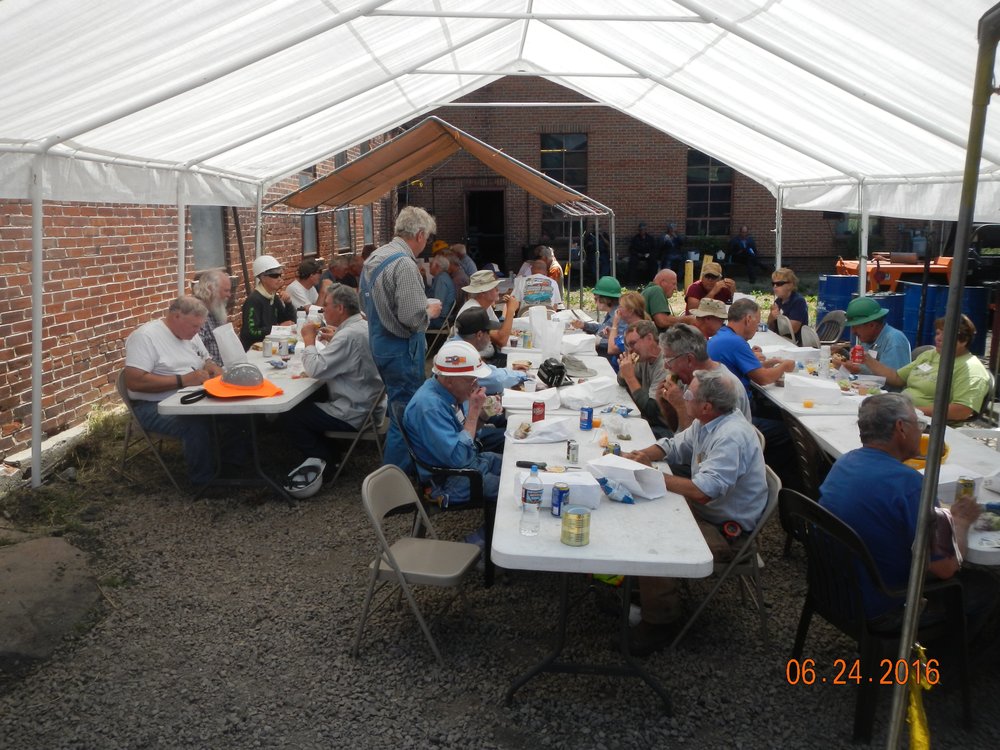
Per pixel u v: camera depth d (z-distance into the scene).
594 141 21.81
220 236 9.95
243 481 5.52
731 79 6.00
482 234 22.64
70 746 3.00
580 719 3.12
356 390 5.80
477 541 4.34
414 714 3.17
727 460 3.45
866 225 7.71
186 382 5.52
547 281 10.45
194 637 3.78
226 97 5.39
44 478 5.71
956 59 3.75
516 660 3.56
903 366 5.86
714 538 3.61
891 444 3.09
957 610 2.97
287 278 12.74
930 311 10.71
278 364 6.26
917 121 4.75
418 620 3.49
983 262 12.50
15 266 5.92
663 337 4.38
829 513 2.99
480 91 21.53
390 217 20.61
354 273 11.66
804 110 5.97
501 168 10.54
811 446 4.29
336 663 3.55
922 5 3.34
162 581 4.34
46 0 2.87
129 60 3.90
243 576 4.41
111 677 3.45
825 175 8.54
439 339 11.70
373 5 4.42
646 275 21.81
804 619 3.34
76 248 6.73
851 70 4.54
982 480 3.36
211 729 3.10
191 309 5.61
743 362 5.58
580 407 4.86
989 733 3.05
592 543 2.85
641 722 3.10
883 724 3.11
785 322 8.06
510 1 6.22
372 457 6.50
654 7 5.12
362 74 6.46
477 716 3.15
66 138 4.76
